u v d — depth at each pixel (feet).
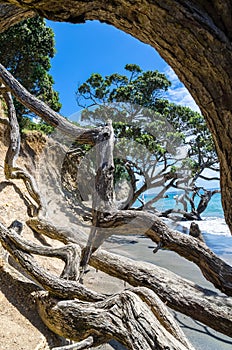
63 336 8.21
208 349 9.82
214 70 3.39
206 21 3.22
